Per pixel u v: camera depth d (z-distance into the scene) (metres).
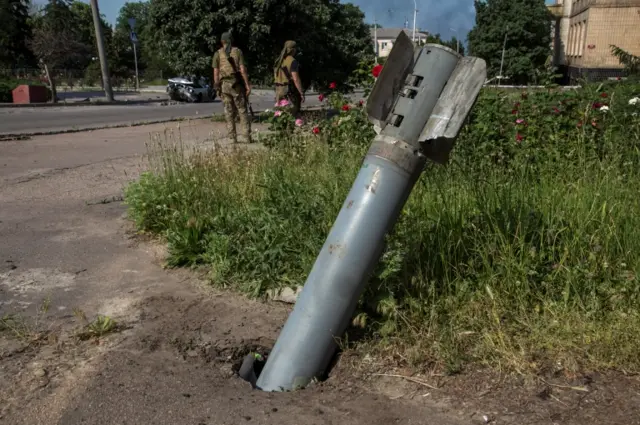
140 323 3.71
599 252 3.59
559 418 2.57
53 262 4.83
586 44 35.00
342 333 3.04
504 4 31.89
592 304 3.29
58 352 3.34
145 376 3.08
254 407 2.79
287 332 3.02
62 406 2.81
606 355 2.96
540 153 5.50
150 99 38.06
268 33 17.34
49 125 17.42
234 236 4.61
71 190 7.48
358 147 6.56
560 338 3.09
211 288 4.25
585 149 5.44
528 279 3.48
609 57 34.47
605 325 3.17
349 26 22.83
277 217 4.53
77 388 2.96
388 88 2.80
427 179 4.88
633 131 5.58
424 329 3.26
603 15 34.34
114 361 3.23
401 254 3.57
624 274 3.44
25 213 6.35
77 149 11.16
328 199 4.65
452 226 3.85
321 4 20.27
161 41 18.27
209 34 17.19
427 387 2.87
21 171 8.76
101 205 6.68
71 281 4.43
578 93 6.32
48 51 32.03
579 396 2.71
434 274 3.64
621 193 4.32
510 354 3.01
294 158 6.52
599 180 4.61
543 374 2.88
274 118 7.58
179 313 3.85
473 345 3.14
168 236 4.84
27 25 52.31
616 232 3.73
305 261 4.06
